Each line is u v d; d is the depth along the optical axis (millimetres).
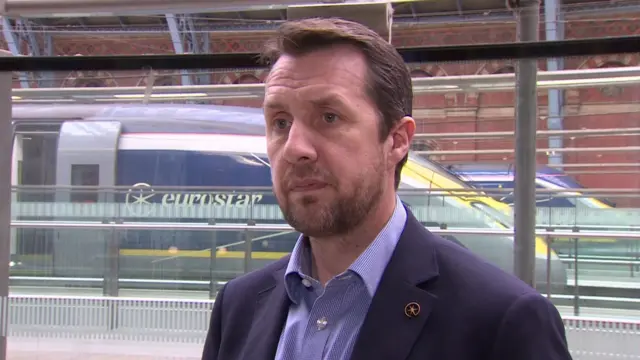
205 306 4266
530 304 1184
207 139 8102
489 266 1333
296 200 1281
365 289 1331
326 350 1328
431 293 1265
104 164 7914
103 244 5629
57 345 4180
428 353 1205
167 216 6109
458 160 6258
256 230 5543
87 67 3232
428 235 1414
